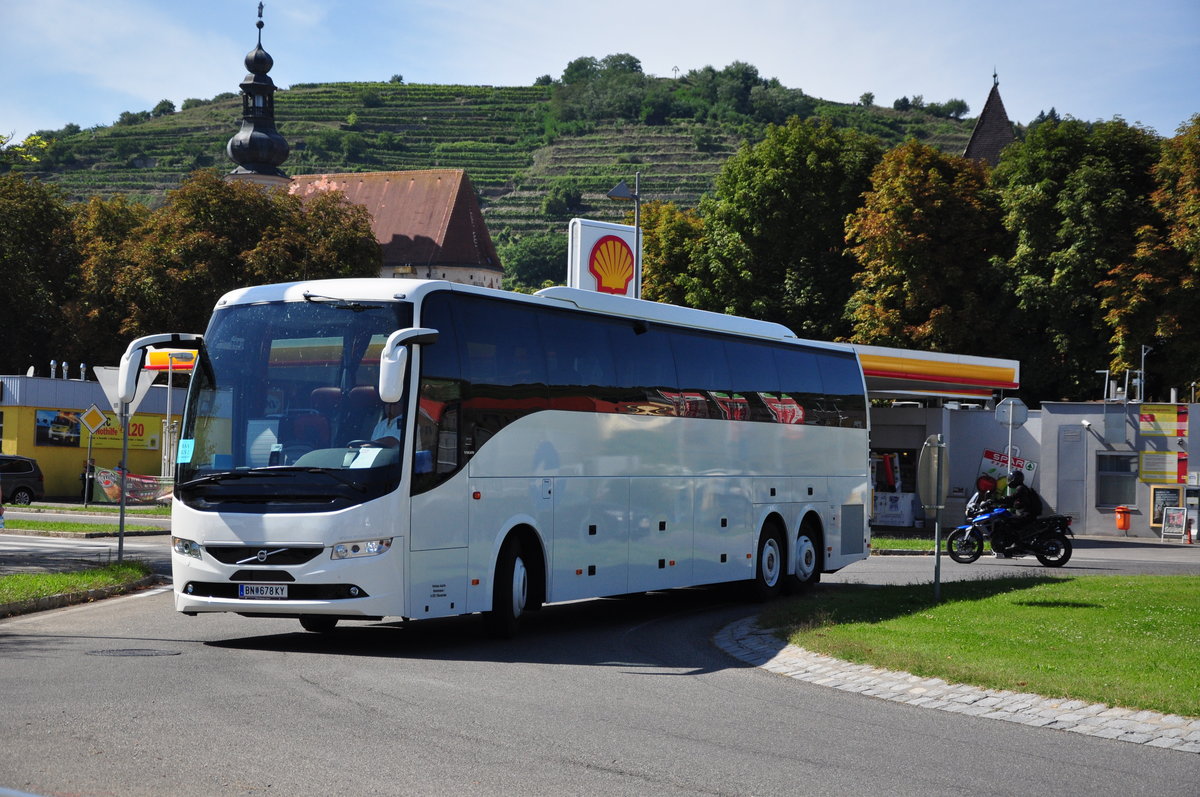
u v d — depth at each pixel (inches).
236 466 519.5
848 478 892.6
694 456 722.2
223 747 315.3
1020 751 343.0
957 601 689.6
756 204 2311.8
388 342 496.7
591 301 647.8
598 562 637.9
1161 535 1633.9
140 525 1485.0
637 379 676.7
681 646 570.6
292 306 535.2
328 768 297.1
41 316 2709.2
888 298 2155.5
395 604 509.0
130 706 366.6
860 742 352.5
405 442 515.5
